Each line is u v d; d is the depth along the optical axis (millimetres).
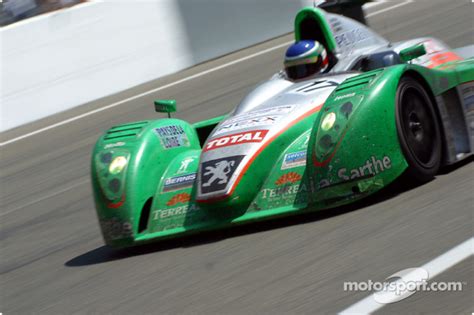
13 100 43594
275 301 13211
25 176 34281
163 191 18859
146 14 47781
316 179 16797
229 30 51781
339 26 21203
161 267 16703
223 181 17203
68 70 45000
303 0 56438
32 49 43688
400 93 17109
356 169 16547
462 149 19375
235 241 17109
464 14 48031
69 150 36750
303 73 20484
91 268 18344
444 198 16250
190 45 49719
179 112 38750
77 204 27453
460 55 25969
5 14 43906
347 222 16281
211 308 13625
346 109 16797
